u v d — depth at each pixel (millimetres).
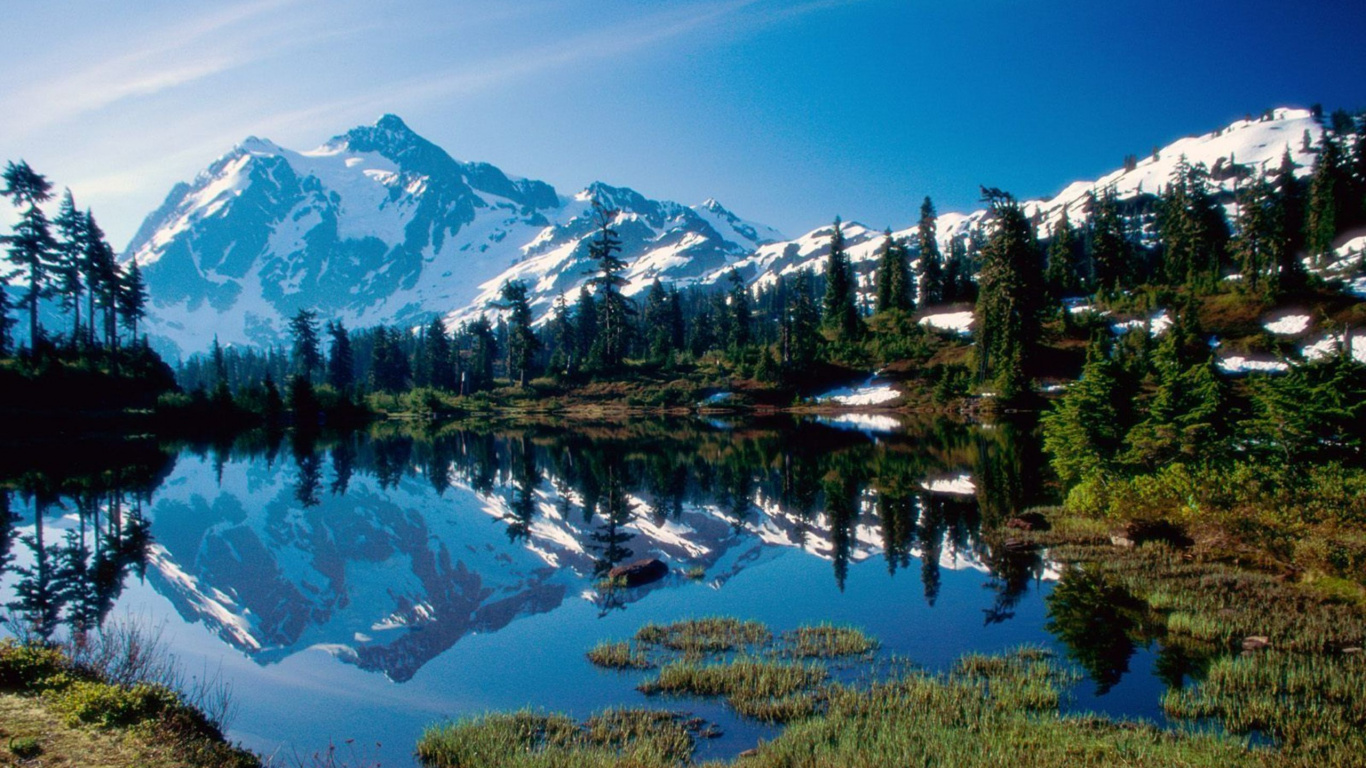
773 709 9758
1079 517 20516
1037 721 8945
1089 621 12883
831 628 13227
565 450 48719
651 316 112562
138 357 68312
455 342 118438
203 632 15242
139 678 9539
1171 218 83750
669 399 81250
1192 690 9773
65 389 57156
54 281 64000
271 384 75562
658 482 33719
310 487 35344
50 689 8555
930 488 28125
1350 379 20234
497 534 24719
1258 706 8945
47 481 35188
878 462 36438
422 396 84812
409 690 11586
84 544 22875
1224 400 21641
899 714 9375
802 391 77875
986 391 60469
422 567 20688
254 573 20156
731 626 13711
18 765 6633
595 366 92312
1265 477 17375
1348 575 13227
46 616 15641
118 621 15625
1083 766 7578
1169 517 17891
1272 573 14680
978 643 12281
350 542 23859
